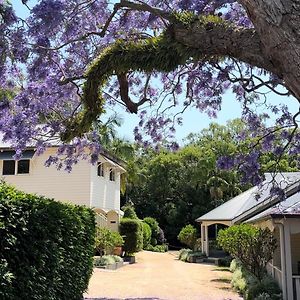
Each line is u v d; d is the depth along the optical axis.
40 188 22.20
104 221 24.52
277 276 12.64
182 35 4.92
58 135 8.75
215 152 42.66
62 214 8.66
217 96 9.59
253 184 9.12
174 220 43.47
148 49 5.42
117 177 27.42
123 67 5.67
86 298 11.67
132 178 36.75
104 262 20.17
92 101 6.87
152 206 44.94
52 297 8.12
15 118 8.33
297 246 15.90
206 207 42.47
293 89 3.34
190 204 43.94
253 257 13.64
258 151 9.36
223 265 24.91
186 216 43.38
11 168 22.55
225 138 42.81
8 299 6.60
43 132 8.76
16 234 7.08
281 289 11.55
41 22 7.18
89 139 10.40
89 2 8.13
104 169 24.75
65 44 7.37
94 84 6.43
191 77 8.59
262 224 16.17
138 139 10.65
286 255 11.21
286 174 16.14
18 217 7.12
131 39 6.79
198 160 44.03
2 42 7.13
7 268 6.72
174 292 13.74
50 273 7.99
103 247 20.75
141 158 45.28
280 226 11.56
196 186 43.75
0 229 6.72
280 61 3.36
